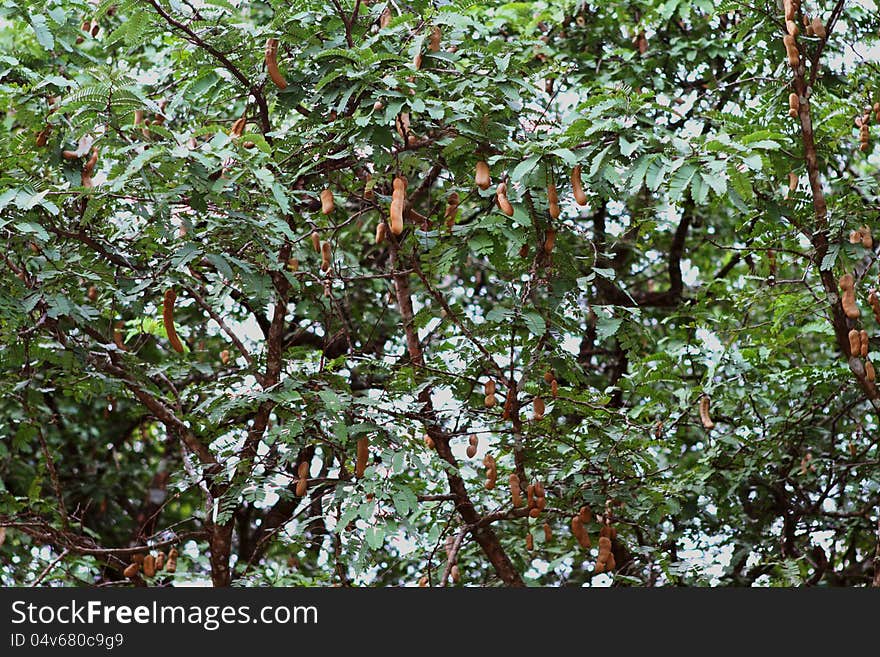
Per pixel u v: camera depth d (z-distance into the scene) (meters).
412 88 5.65
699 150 5.43
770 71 7.96
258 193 5.98
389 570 8.74
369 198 7.16
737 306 8.05
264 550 9.72
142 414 7.88
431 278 6.79
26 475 10.27
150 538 7.16
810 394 8.27
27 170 6.18
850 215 6.60
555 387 6.86
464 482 7.74
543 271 6.76
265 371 7.25
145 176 5.65
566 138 5.65
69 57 6.94
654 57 9.28
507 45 6.67
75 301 6.81
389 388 6.87
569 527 8.45
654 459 7.69
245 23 6.50
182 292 7.75
